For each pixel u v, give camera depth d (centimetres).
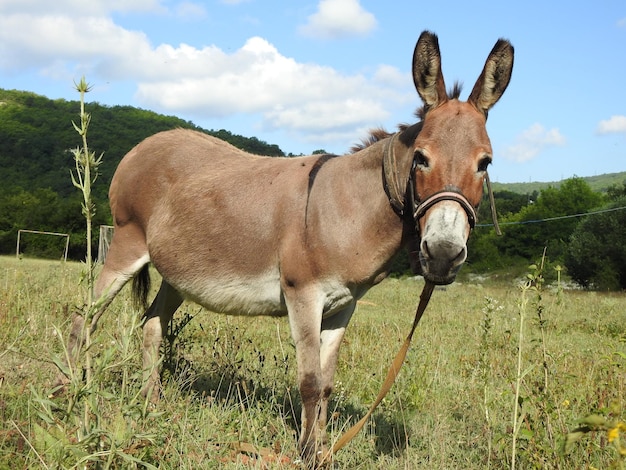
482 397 457
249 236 391
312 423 346
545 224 4206
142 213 459
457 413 456
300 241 361
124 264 466
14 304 625
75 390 218
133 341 482
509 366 555
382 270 357
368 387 494
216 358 496
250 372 491
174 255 429
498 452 337
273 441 374
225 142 488
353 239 349
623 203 3284
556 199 4384
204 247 412
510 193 7075
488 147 304
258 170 413
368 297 1488
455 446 381
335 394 469
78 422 232
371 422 420
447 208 291
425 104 330
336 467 343
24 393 351
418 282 2583
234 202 402
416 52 324
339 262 351
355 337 689
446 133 303
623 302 1797
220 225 404
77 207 3544
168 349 488
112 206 484
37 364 439
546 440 304
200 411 390
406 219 340
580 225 3447
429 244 286
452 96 336
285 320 785
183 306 772
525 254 4166
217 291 412
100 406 291
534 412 352
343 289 359
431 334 791
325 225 353
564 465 294
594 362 513
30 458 256
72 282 867
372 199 348
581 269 3269
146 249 465
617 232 3181
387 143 348
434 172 300
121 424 244
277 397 449
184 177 440
